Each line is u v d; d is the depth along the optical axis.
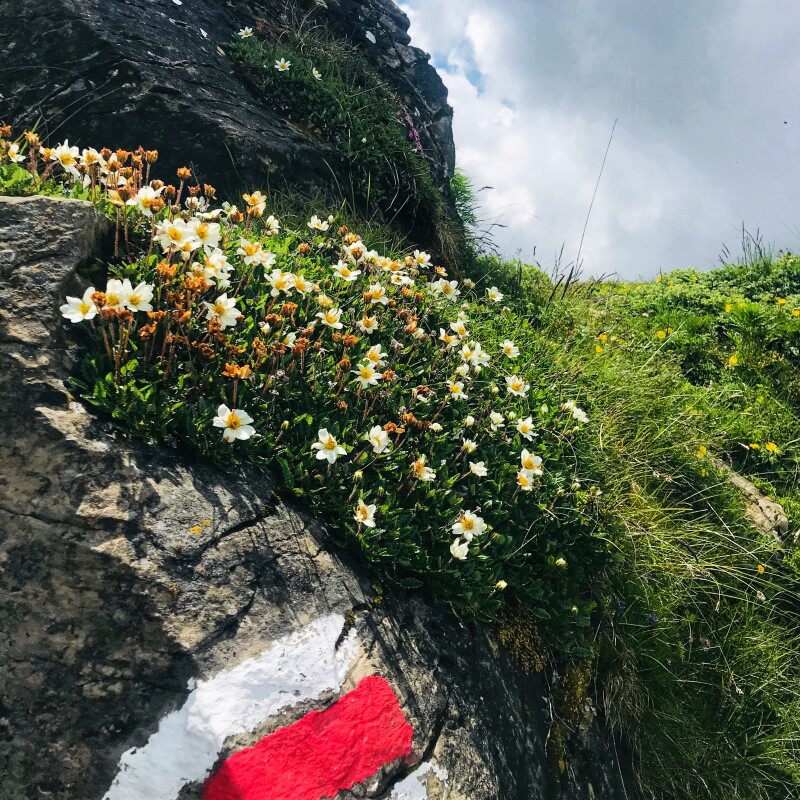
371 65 1.84
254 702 0.53
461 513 0.72
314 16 1.80
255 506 0.62
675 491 1.06
